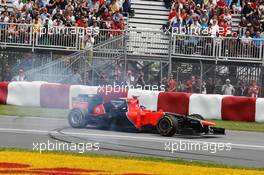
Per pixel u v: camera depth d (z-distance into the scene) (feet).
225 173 125.39
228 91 299.17
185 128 185.47
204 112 247.70
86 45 312.50
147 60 310.04
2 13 336.70
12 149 146.51
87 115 194.70
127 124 189.37
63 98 260.42
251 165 139.44
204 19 324.60
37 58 317.42
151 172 122.93
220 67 306.96
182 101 248.11
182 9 329.52
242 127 225.76
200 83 304.30
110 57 307.37
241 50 304.91
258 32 317.63
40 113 241.14
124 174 119.75
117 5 340.18
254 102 243.60
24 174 117.08
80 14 330.95
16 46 319.27
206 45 307.78
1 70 318.24
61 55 317.42
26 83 266.16
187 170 127.03
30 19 331.77
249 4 331.77
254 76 304.30
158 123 184.03
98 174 119.44
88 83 300.40
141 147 159.53
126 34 310.65
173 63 310.86
